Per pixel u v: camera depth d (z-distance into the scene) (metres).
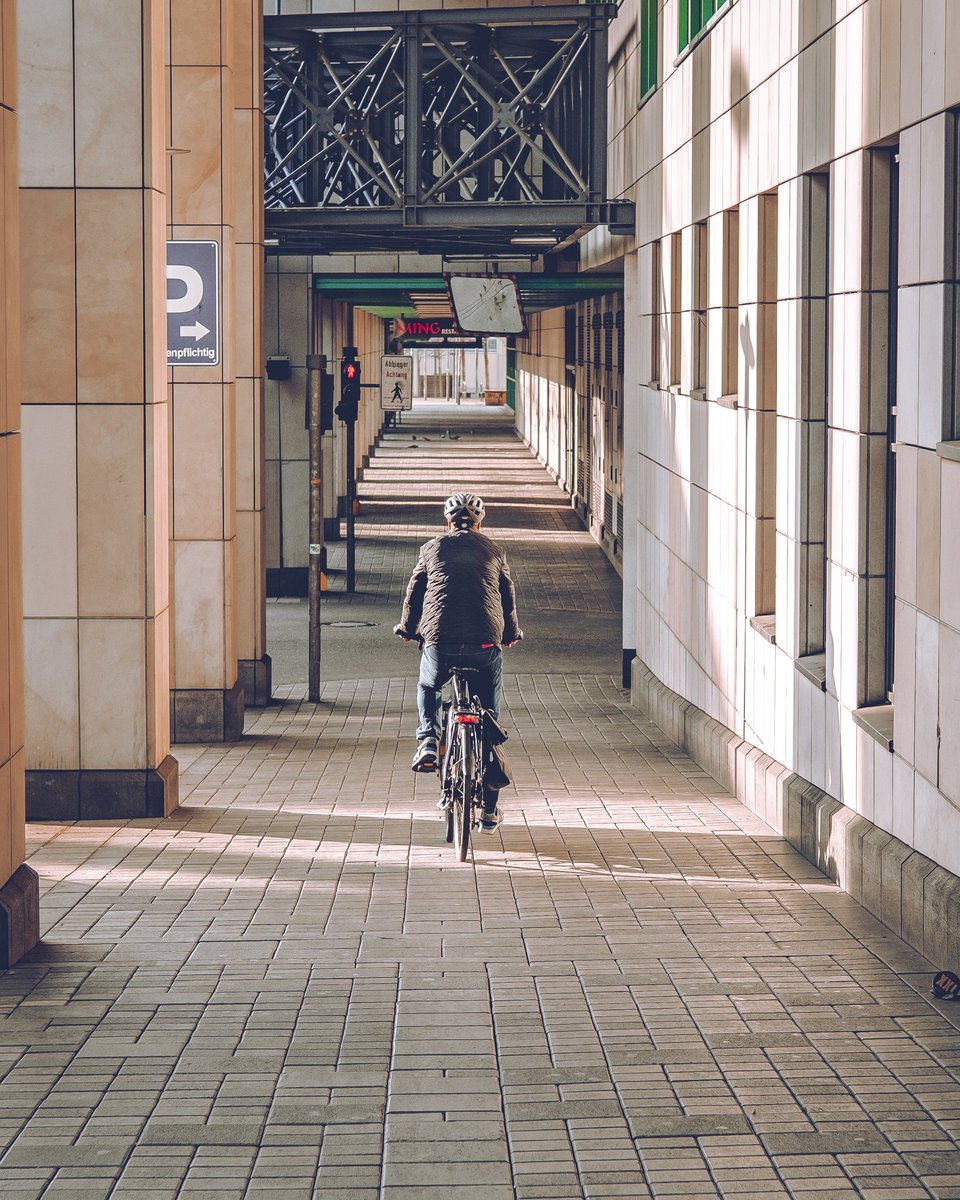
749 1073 5.80
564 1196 4.77
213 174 15.27
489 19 18.02
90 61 11.09
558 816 11.26
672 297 16.05
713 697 13.55
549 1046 6.13
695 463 14.45
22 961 7.42
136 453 11.23
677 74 15.47
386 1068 5.89
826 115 9.50
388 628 23.34
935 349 7.37
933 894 7.18
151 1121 5.37
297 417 26.77
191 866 9.59
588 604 26.06
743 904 8.51
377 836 10.56
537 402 59.72
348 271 26.52
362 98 19.30
